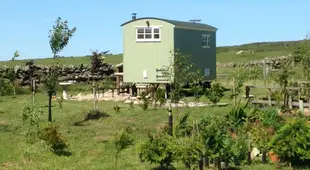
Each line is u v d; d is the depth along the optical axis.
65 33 24.17
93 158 16.12
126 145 15.59
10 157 16.06
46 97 34.53
